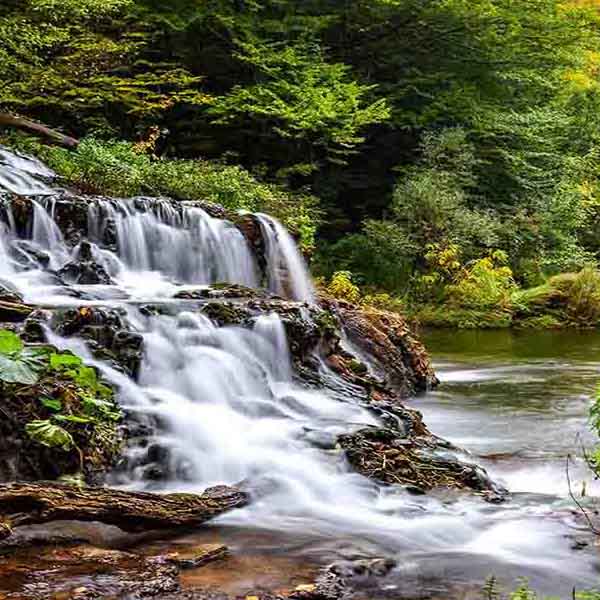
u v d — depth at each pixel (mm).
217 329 7180
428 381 10570
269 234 11172
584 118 28219
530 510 5246
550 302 20312
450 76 23125
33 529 4258
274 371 7418
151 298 8117
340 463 5699
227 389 6723
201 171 15469
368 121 20266
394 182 23531
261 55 20031
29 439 4945
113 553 4113
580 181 26484
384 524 4895
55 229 9555
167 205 10492
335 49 22906
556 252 23547
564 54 24703
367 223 21438
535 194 23984
